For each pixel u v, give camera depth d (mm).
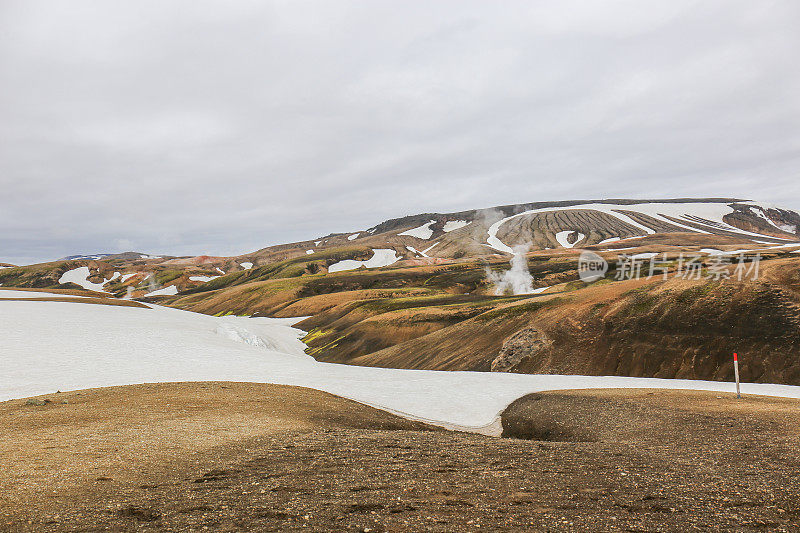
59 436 17734
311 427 20594
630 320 51594
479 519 9305
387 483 11922
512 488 11398
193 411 23312
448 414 28078
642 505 10094
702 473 12555
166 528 9000
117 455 14992
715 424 18844
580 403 26375
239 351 55125
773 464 13156
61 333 56000
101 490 11570
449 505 10172
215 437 17781
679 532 8617
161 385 32219
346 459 14625
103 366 42844
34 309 75062
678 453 15148
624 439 18516
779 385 34156
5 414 22625
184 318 93375
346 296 155875
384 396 32406
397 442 17328
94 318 71250
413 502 10383
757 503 10109
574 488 11352
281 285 194000
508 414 27516
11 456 14859
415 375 42000
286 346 87125
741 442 15922
